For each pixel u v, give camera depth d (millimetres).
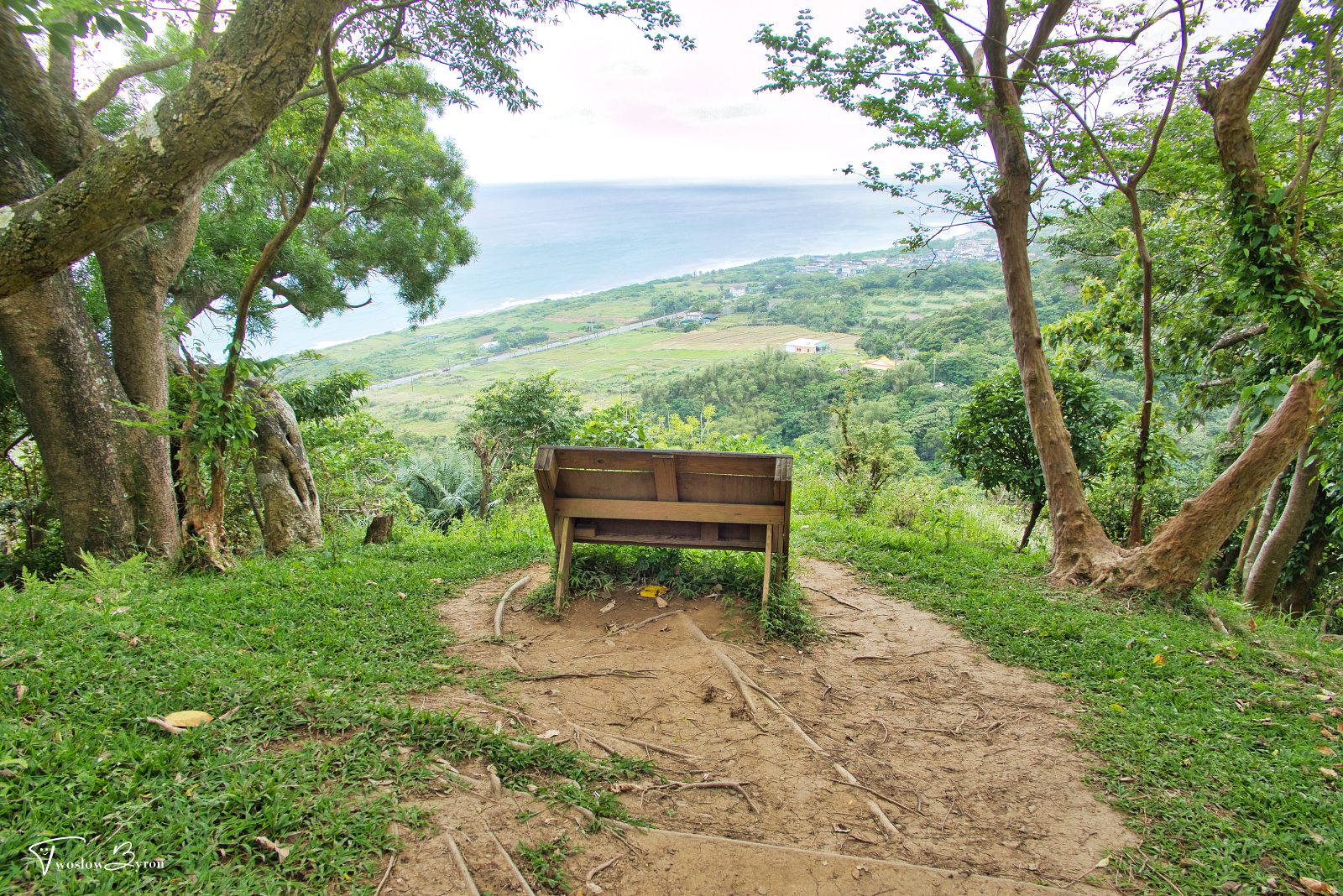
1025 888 2496
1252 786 3115
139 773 2504
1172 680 4266
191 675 3297
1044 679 4273
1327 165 7477
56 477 7582
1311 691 4246
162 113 3863
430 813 2570
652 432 11109
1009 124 6516
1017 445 8125
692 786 2961
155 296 8602
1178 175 7109
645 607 4859
